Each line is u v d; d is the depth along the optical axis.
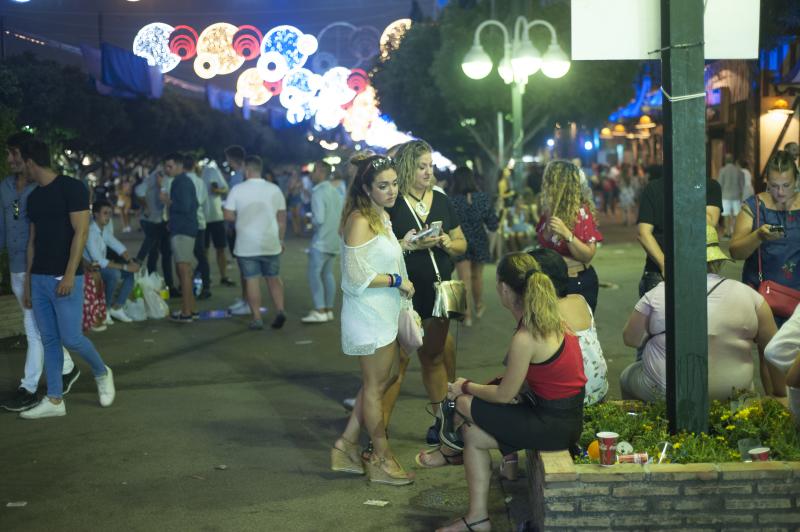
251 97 32.47
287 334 10.80
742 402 5.15
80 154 38.91
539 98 20.16
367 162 5.58
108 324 11.65
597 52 4.77
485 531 4.79
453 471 5.89
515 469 5.60
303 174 35.16
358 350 5.55
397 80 25.72
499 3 20.77
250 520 5.09
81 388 8.26
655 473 4.18
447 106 22.38
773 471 4.16
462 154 28.47
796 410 4.69
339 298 13.88
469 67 15.09
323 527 4.99
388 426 6.87
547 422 4.58
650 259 6.66
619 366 8.59
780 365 4.80
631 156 42.72
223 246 15.63
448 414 4.90
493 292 13.94
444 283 6.28
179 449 6.39
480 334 10.46
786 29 14.35
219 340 10.48
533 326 4.52
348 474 5.86
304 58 25.02
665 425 4.94
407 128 27.30
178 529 4.98
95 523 5.08
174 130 45.16
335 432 6.79
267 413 7.33
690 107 4.54
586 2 4.76
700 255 4.62
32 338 7.60
